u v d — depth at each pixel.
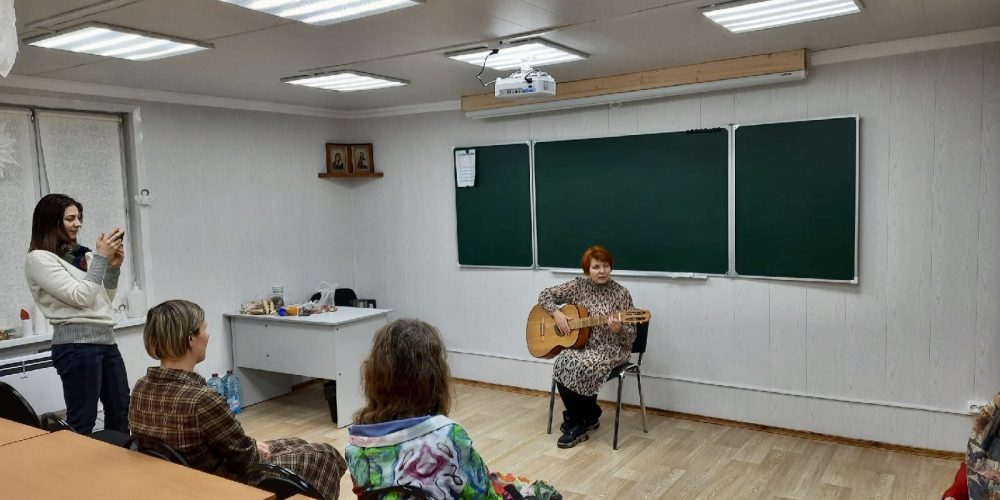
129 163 4.52
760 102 4.18
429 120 5.58
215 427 2.02
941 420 3.79
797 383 4.21
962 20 3.28
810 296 4.13
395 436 1.53
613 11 2.87
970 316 3.67
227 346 5.09
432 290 5.74
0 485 1.64
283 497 1.80
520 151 5.13
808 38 3.59
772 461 3.80
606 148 4.75
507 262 5.29
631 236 4.72
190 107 4.78
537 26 3.11
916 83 3.71
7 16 1.59
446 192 5.56
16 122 3.96
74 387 2.98
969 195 3.62
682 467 3.74
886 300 3.90
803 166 4.05
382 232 5.96
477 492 1.57
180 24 2.90
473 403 5.07
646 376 4.75
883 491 3.38
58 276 2.91
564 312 4.25
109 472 1.72
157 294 4.61
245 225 5.17
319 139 5.73
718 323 4.46
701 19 3.06
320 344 4.64
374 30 3.10
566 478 3.63
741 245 4.32
